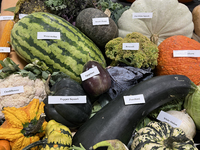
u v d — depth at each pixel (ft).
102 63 3.51
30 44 3.20
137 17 3.81
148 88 2.91
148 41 3.36
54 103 2.79
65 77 3.33
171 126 2.77
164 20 3.79
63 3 3.82
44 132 2.67
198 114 3.01
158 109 3.28
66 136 2.43
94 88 2.89
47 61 3.26
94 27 3.47
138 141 2.56
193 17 4.31
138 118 2.83
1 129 2.45
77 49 3.29
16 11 3.92
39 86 3.24
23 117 2.55
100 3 4.22
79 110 2.89
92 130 2.62
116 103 2.86
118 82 3.14
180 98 3.34
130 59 3.25
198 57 3.28
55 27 3.27
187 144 2.42
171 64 3.33
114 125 2.63
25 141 2.49
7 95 3.05
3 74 3.12
